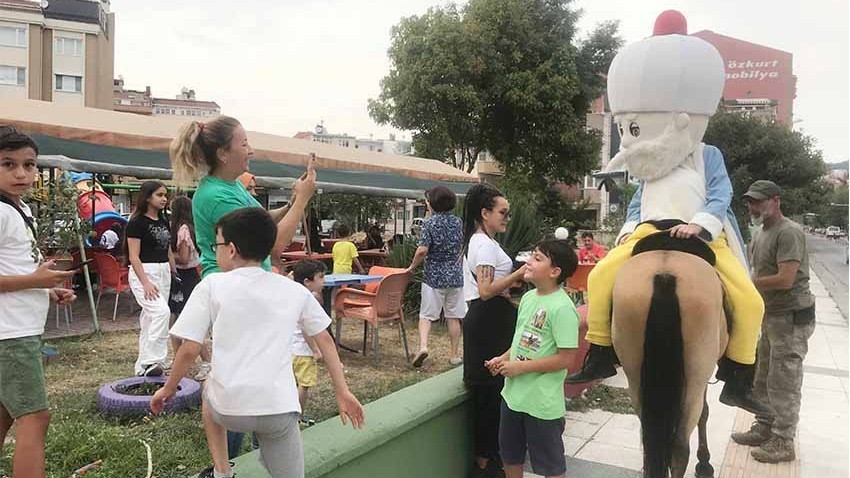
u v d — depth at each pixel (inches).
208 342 233.9
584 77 864.3
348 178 436.1
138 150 288.4
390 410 139.3
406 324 344.2
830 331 396.5
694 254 118.8
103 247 358.6
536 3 829.8
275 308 93.1
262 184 381.1
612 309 119.4
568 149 845.2
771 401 178.1
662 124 128.0
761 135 1258.0
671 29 133.1
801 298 172.4
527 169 859.4
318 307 99.1
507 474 140.5
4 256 106.0
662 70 125.4
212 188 111.6
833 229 2388.0
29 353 105.6
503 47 808.9
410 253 386.6
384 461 129.4
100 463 138.5
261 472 104.3
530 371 130.2
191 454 145.9
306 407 189.5
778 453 175.8
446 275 250.8
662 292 109.0
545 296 134.3
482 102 799.7
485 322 155.8
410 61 799.1
